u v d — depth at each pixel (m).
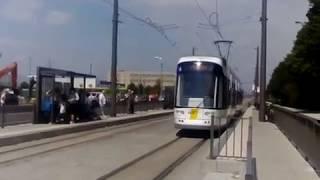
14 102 43.41
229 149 19.48
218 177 14.55
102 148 22.12
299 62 82.12
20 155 19.00
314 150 15.97
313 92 90.19
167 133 31.25
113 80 42.38
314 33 78.50
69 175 14.87
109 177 14.84
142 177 15.02
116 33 42.62
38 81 30.30
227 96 31.62
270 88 138.88
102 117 40.47
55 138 25.84
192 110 28.91
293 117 24.16
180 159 19.33
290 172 15.27
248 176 9.55
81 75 33.56
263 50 43.09
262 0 42.84
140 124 39.66
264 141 25.08
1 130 25.50
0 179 13.91
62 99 31.27
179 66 29.70
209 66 29.36
